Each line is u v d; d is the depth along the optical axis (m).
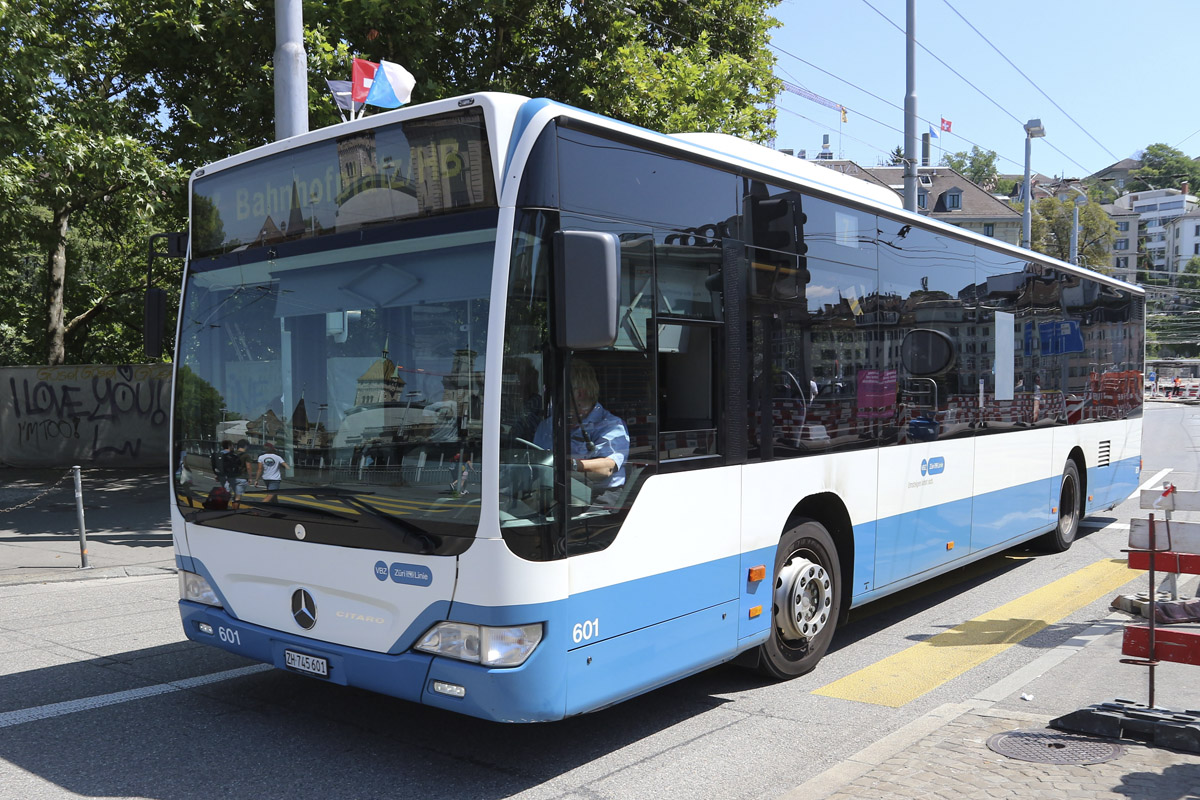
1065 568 9.68
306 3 12.67
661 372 4.70
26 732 4.94
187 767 4.48
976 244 8.23
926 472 7.27
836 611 6.20
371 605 4.29
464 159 4.17
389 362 4.33
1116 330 11.94
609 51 15.15
